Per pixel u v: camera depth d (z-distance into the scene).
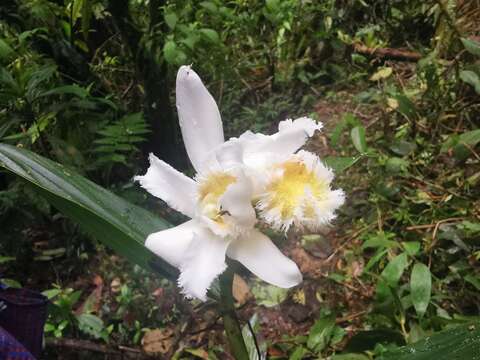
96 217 0.23
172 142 0.58
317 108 0.68
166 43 0.52
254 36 0.77
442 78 0.61
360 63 0.72
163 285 0.48
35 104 0.50
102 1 0.54
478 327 0.22
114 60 0.63
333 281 0.47
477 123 0.59
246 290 0.47
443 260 0.45
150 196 0.56
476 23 0.69
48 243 0.54
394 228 0.50
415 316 0.40
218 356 0.42
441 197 0.51
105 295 0.49
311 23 0.73
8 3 0.54
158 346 0.44
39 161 0.24
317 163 0.20
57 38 0.54
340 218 0.53
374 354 0.36
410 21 0.75
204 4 0.70
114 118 0.59
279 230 0.22
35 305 0.31
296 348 0.42
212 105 0.23
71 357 0.43
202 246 0.20
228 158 0.20
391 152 0.58
